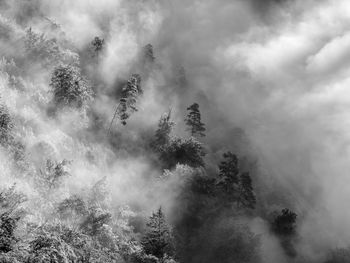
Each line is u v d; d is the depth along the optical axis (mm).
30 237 22906
